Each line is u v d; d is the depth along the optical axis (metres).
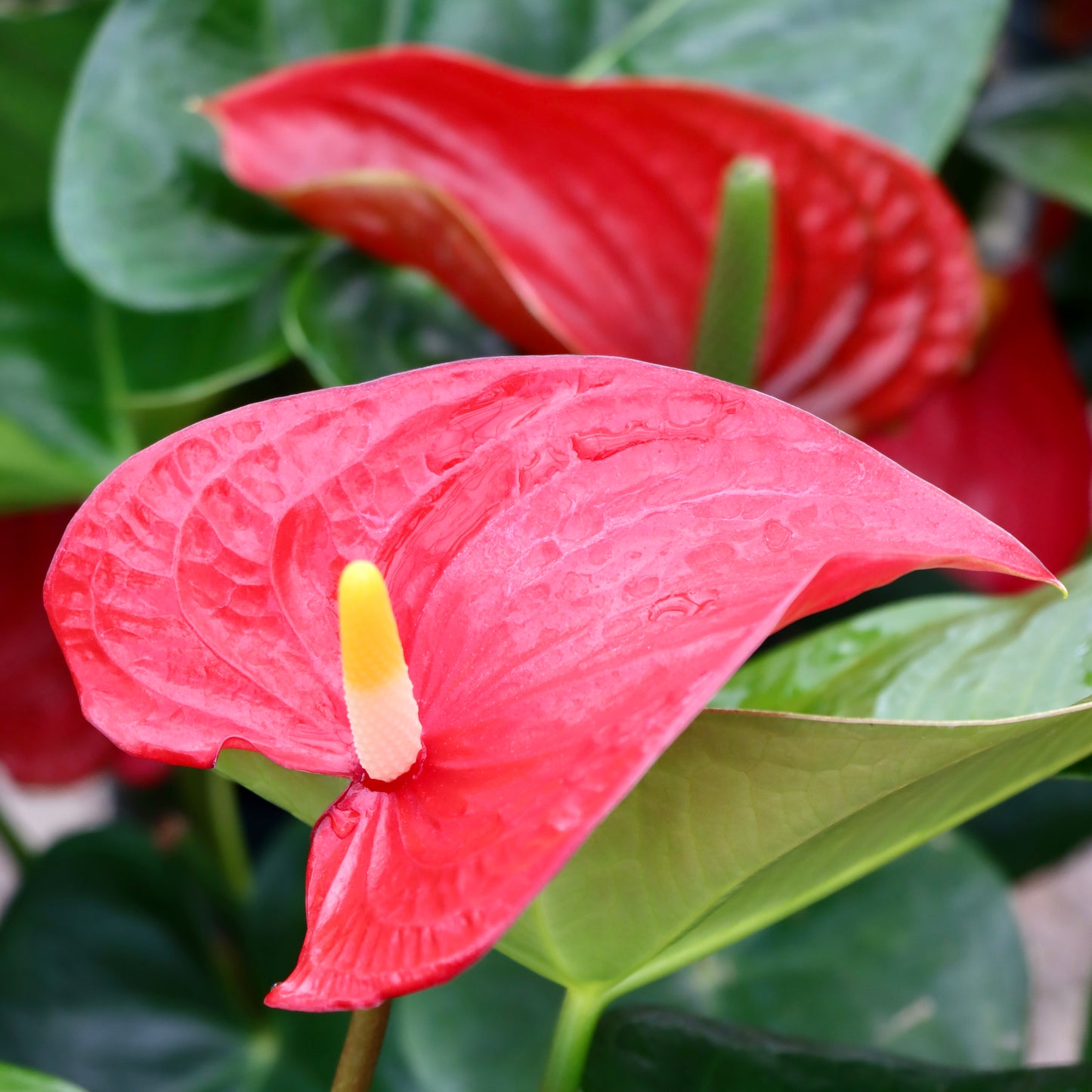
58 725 1.13
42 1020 0.98
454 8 1.05
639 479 0.59
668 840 0.62
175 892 1.04
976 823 1.16
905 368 0.90
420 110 0.82
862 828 0.63
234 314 0.96
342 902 0.57
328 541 0.61
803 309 0.88
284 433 0.60
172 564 0.60
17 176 1.08
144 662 0.60
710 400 0.59
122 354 0.96
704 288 0.85
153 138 0.94
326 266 0.95
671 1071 0.69
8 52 1.02
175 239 0.92
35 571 1.13
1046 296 1.15
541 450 0.60
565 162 0.82
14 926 1.00
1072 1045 1.53
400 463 0.61
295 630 0.61
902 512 0.57
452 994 0.89
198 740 0.59
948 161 1.29
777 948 0.94
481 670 0.59
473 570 0.60
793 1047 0.69
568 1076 0.66
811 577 0.55
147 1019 1.00
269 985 1.00
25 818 1.74
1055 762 0.65
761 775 0.60
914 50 0.99
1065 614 0.67
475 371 0.60
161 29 0.95
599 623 0.58
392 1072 0.89
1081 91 1.09
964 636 0.68
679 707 0.55
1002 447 1.10
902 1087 0.69
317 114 0.83
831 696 0.68
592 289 0.87
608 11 1.06
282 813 1.44
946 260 0.84
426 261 0.82
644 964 0.64
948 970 0.91
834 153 0.79
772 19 1.03
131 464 0.60
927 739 0.59
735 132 0.79
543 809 0.56
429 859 0.57
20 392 0.92
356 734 0.58
